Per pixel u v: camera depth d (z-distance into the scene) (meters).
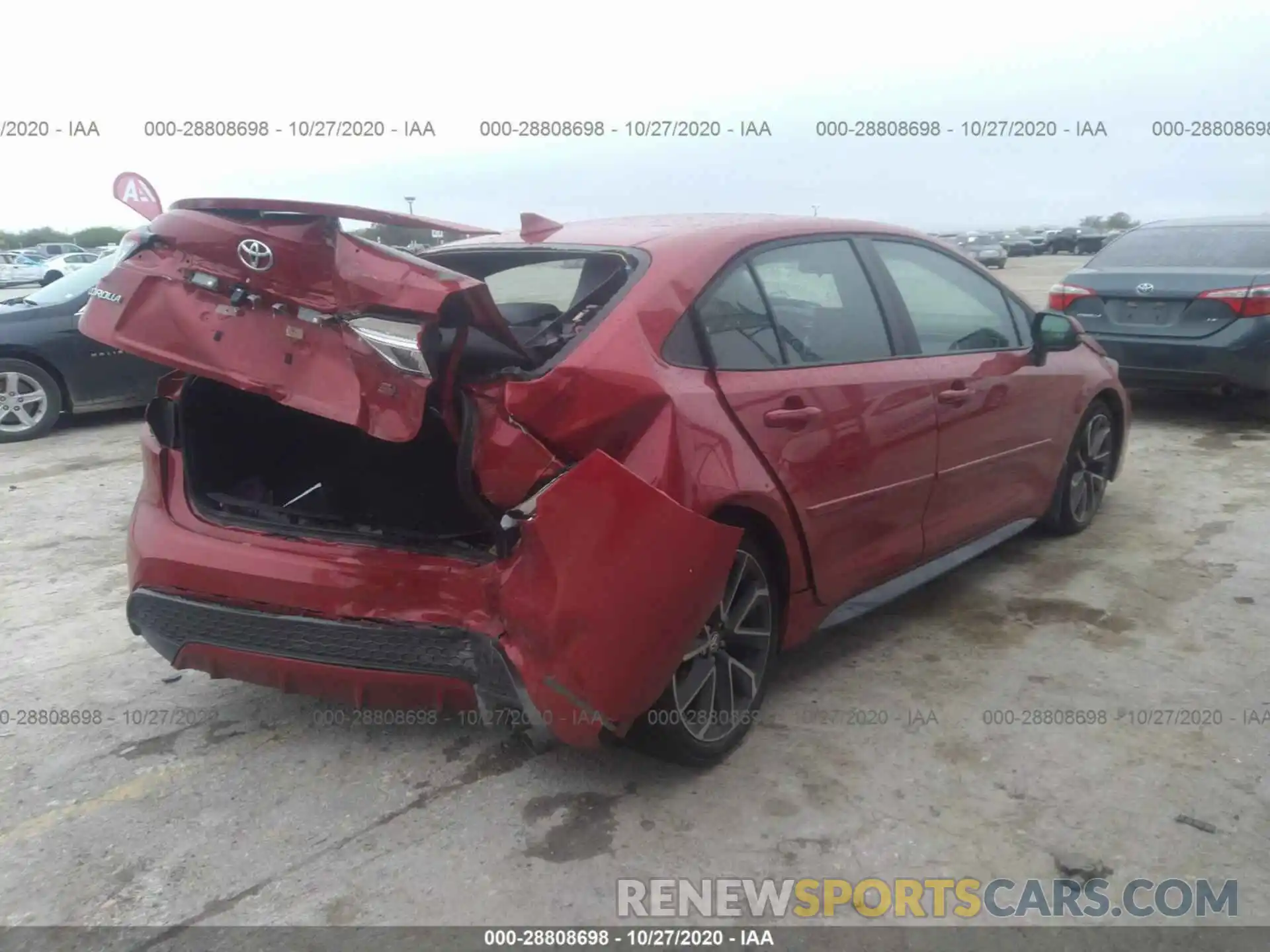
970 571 4.84
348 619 2.88
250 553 2.99
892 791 3.05
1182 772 3.12
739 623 3.20
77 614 4.48
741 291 3.31
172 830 2.90
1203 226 8.12
